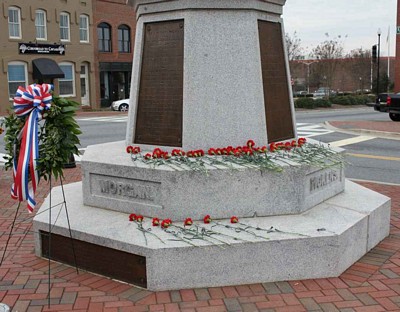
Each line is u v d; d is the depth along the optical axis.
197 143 5.42
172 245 4.31
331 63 50.41
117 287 4.43
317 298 4.15
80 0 34.25
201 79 5.40
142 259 4.37
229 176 4.88
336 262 4.54
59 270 4.86
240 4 5.40
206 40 5.39
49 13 31.89
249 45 5.48
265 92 5.71
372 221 5.28
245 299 4.14
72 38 33.88
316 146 6.10
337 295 4.21
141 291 4.33
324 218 4.99
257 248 4.38
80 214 5.28
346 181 6.96
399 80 33.44
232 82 5.45
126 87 40.38
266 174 4.95
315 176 5.39
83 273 4.77
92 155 5.69
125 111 34.41
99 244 4.64
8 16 29.48
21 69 30.62
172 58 5.55
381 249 5.34
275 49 5.95
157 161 5.18
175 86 5.54
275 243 4.40
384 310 3.95
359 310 3.95
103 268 4.68
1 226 6.43
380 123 20.39
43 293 4.33
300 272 4.50
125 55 39.22
